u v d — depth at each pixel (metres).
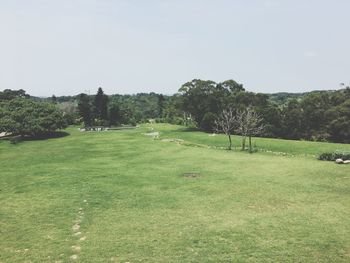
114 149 52.25
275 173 31.62
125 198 23.84
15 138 71.06
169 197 23.94
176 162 38.78
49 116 79.75
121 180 29.70
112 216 20.00
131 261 14.09
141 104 176.12
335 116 77.44
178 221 18.91
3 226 18.67
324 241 15.76
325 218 18.98
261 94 90.19
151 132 88.81
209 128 88.44
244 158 41.47
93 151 50.97
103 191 25.89
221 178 29.81
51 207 22.03
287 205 21.64
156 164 37.72
